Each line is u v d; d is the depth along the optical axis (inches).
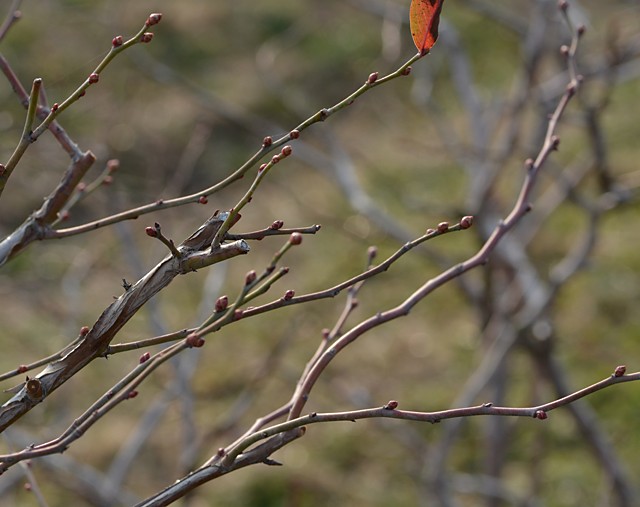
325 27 783.7
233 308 101.7
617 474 276.8
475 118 336.5
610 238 588.7
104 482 281.7
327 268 576.1
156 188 464.1
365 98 707.4
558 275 277.0
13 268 503.2
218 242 102.1
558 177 323.3
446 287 579.2
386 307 557.0
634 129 663.1
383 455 450.0
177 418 446.6
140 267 272.5
